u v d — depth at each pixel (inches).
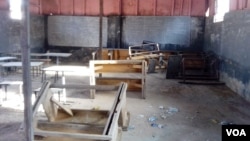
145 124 161.2
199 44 409.1
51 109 134.6
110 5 419.2
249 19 217.0
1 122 159.3
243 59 229.5
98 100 215.5
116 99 126.4
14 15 353.1
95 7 423.8
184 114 182.9
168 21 408.8
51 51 436.8
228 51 274.5
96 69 223.9
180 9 407.2
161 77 327.3
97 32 426.6
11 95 222.8
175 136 143.7
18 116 170.7
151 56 367.2
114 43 425.1
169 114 181.9
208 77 307.6
